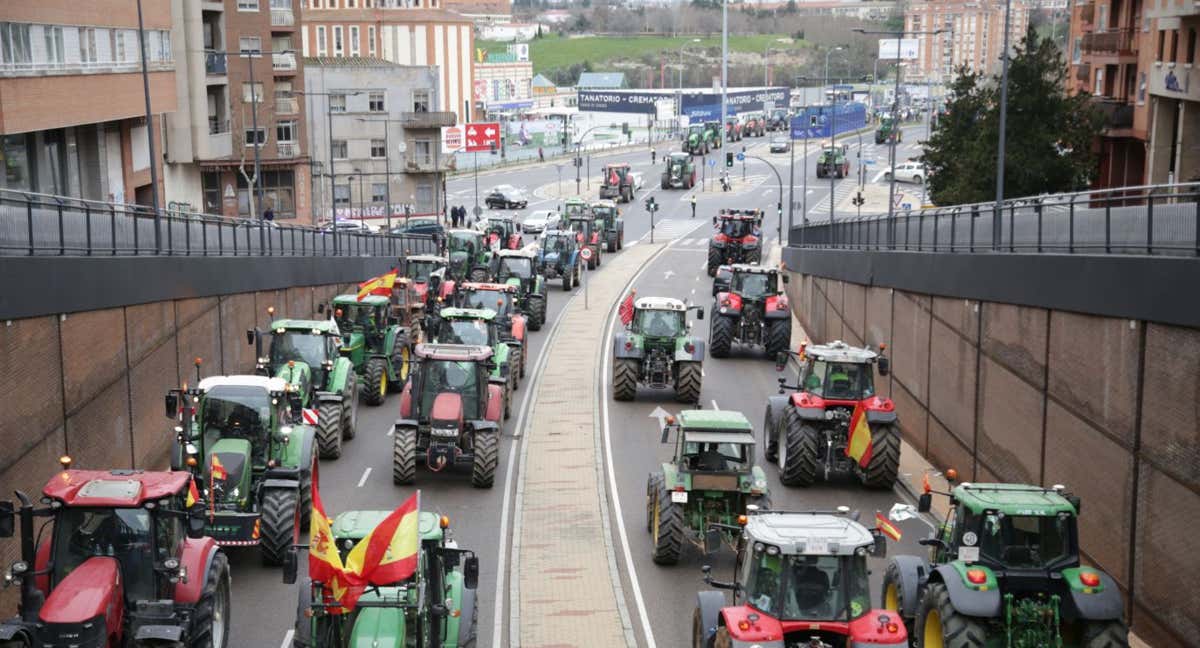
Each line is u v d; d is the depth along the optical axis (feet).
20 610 54.85
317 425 105.29
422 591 52.90
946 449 104.83
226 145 274.16
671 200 394.93
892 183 204.44
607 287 232.94
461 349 102.01
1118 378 71.05
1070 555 56.13
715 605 58.70
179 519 58.49
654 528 82.48
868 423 95.81
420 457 100.94
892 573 64.28
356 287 196.13
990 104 236.43
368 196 363.56
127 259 93.15
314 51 497.46
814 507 93.66
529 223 330.54
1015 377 87.92
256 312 139.13
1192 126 202.80
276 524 76.38
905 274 118.32
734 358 161.17
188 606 57.57
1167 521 64.80
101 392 87.35
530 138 575.79
